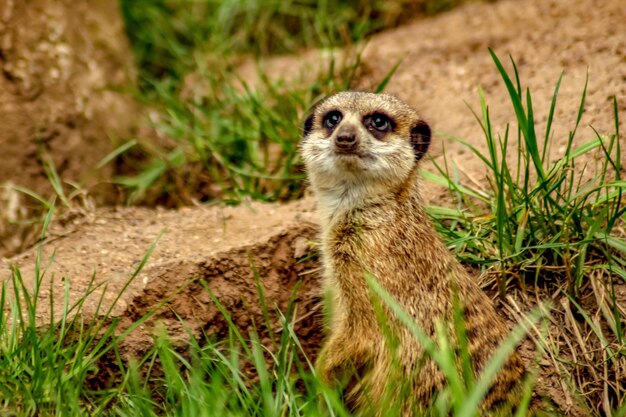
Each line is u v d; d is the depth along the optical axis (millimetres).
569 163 7777
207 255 7223
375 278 6566
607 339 6852
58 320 6641
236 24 11961
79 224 8055
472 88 9492
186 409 5672
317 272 7449
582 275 7051
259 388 6562
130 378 6352
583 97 7129
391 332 6340
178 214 8250
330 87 10016
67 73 9414
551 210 7211
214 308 7117
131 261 7309
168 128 9734
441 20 11570
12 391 5914
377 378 6406
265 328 7266
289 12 11836
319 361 6691
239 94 10266
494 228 7297
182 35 11758
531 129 6988
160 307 6691
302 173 8922
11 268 6969
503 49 10047
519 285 7109
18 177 8797
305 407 5953
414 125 7125
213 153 9195
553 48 9672
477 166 8188
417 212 6840
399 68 10336
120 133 9797
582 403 6520
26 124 8938
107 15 10266
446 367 5305
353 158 6711
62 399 5836
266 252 7402
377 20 12031
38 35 9203
